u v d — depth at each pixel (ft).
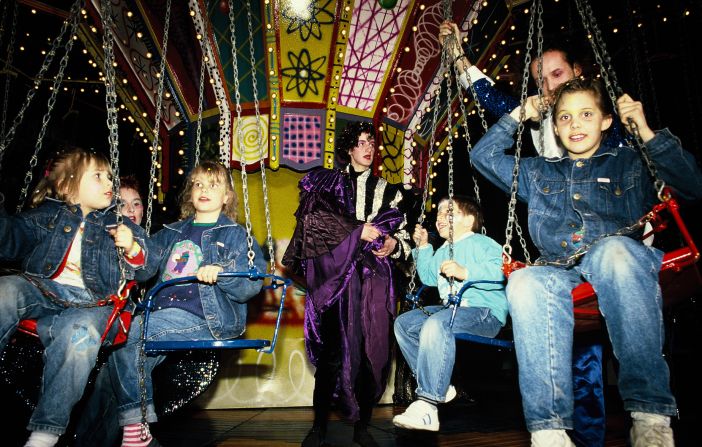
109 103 7.87
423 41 14.87
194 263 9.46
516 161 7.61
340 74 14.58
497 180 8.39
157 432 11.80
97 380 9.27
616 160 7.47
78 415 9.25
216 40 14.42
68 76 23.43
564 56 9.26
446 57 9.75
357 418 10.05
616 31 19.42
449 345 8.78
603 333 8.78
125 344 8.42
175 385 9.76
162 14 14.66
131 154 26.20
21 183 22.39
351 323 10.43
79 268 8.46
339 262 10.55
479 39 15.31
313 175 11.38
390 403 16.12
